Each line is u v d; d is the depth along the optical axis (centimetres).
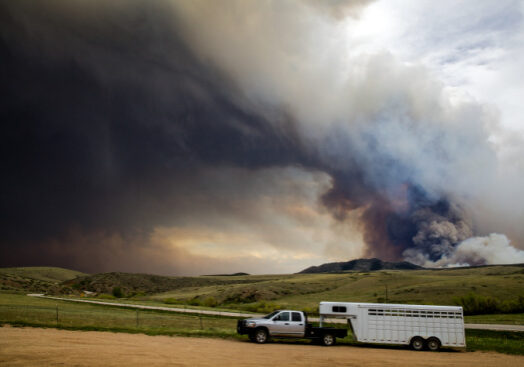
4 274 15000
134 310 6644
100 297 12444
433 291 13138
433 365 2131
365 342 2988
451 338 2936
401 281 16638
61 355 1872
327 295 14950
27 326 3177
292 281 19712
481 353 2847
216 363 1862
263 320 2928
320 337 2928
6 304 5634
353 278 18988
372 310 2995
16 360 1709
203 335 3172
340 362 2089
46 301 7262
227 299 15012
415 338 2939
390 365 2064
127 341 2550
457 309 2981
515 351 2983
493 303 9638
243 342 2880
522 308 9381
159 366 1714
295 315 2975
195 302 11719
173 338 2897
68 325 3441
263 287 16250
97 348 2153
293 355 2283
